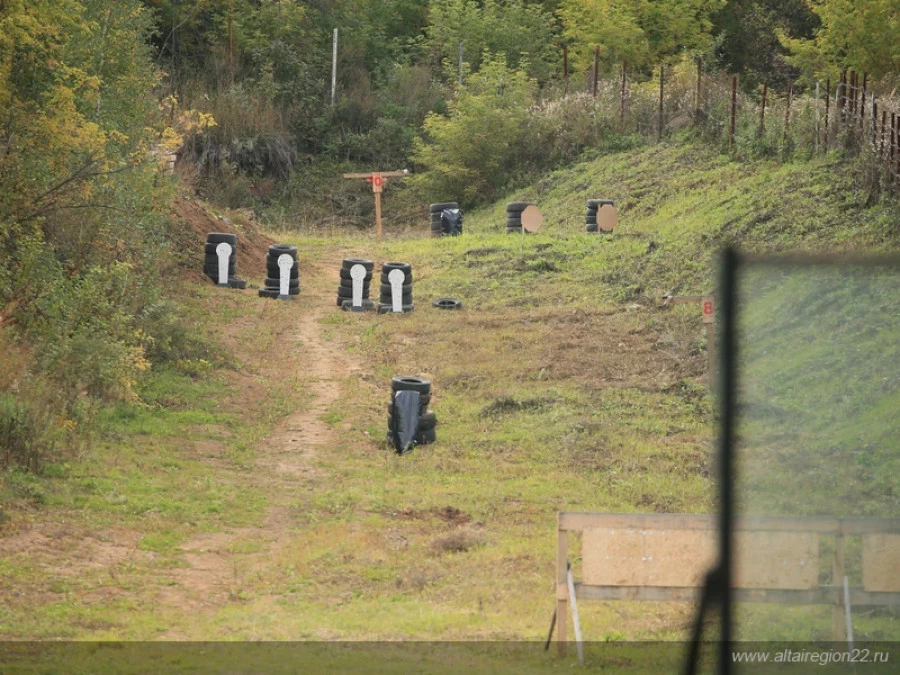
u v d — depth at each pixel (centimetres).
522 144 16475
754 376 855
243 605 3447
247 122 17562
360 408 6550
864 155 10000
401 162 18425
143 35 10888
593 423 6247
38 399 4878
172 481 4853
